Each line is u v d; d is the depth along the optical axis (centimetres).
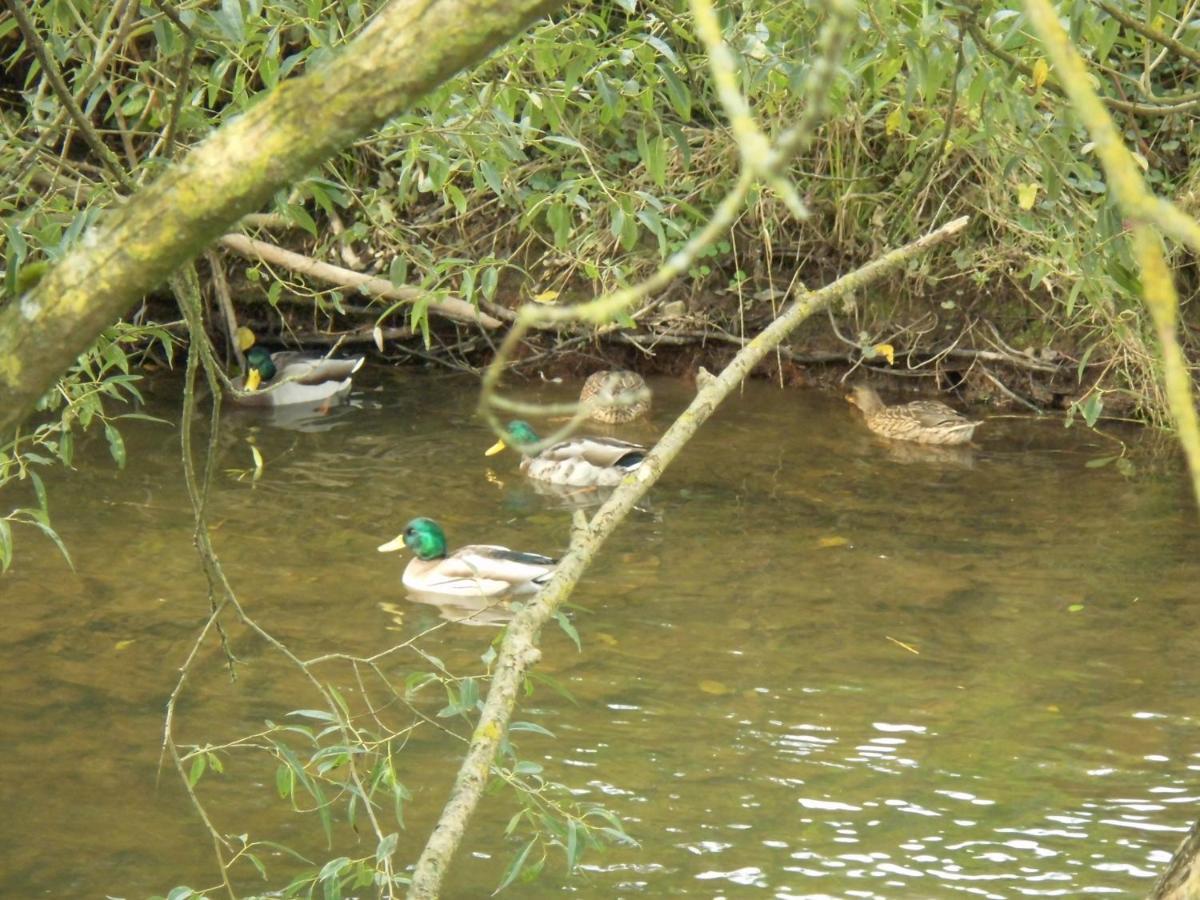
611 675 827
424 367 1563
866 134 1361
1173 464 1240
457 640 888
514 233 1477
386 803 686
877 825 664
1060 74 97
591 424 1378
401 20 133
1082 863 629
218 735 750
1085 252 519
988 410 1430
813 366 1505
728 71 96
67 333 144
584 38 529
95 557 992
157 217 140
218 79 470
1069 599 944
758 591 959
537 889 614
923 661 849
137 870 622
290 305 1577
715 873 623
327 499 1143
